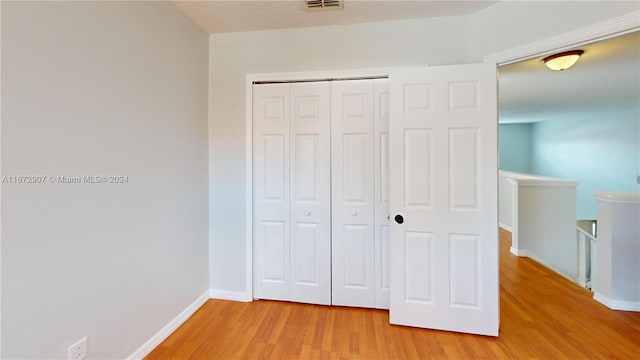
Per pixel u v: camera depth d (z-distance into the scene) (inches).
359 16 90.0
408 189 85.4
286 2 82.8
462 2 82.0
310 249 100.3
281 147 100.6
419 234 85.3
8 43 45.1
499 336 81.0
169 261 82.7
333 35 95.8
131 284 69.0
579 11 67.0
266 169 101.7
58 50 52.1
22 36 46.8
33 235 48.8
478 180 81.0
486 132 80.0
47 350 51.0
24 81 47.1
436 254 84.4
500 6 81.4
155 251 77.0
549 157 293.0
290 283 102.0
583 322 88.0
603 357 71.7
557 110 217.0
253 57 100.3
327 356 72.9
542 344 77.4
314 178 99.2
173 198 84.4
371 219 96.1
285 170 100.7
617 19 61.9
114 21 63.6
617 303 96.2
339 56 95.6
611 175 219.5
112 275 63.8
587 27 65.9
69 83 54.1
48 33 50.4
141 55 71.6
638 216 94.5
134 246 69.9
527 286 114.7
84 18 56.7
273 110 100.5
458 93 81.3
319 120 97.9
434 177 83.7
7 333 45.9
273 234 102.4
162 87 79.3
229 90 102.0
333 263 98.9
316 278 100.1
